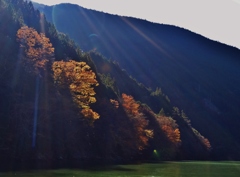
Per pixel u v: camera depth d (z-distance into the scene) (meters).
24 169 36.91
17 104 54.81
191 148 135.62
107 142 75.69
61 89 62.75
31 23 100.69
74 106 61.50
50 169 39.00
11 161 46.19
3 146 50.84
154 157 101.38
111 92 91.81
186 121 154.25
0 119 51.72
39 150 55.06
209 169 59.06
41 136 56.06
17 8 99.44
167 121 118.12
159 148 106.38
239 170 59.41
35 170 36.75
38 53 61.12
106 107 78.94
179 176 40.91
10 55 59.72
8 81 55.72
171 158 112.44
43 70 62.16
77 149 64.94
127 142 84.44
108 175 36.62
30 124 55.34
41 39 65.00
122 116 84.81
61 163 49.59
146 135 94.19
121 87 138.88
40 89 59.31
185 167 62.09
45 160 52.94
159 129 109.94
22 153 52.09
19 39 64.94
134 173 41.47
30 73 59.47
